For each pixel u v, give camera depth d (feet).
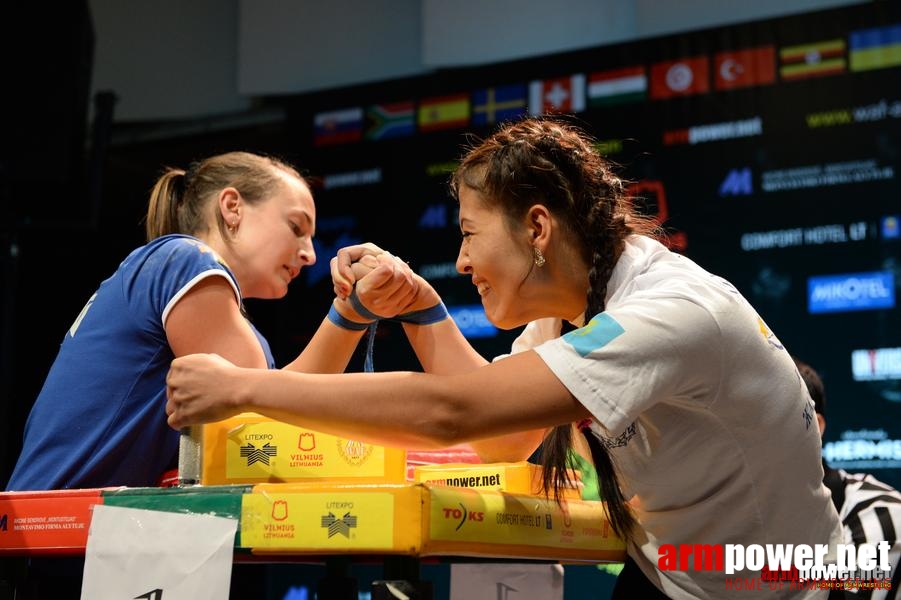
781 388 3.78
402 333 13.03
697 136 12.62
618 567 6.73
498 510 3.51
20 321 16.29
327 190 14.28
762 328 3.86
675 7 13.35
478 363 4.70
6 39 11.65
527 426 3.46
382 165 14.08
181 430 3.84
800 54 12.37
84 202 12.30
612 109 13.05
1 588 3.87
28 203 12.17
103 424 4.56
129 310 4.73
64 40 11.69
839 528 4.21
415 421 3.43
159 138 15.79
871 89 12.00
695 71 12.78
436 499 3.25
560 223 4.03
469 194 4.17
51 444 4.58
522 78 13.57
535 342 4.97
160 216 5.83
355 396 3.47
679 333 3.51
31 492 3.81
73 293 16.67
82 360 4.70
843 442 11.35
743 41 12.64
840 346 11.55
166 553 3.50
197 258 4.78
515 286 4.08
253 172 5.78
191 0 15.90
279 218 5.70
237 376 3.60
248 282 5.66
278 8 15.30
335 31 15.10
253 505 3.41
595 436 4.10
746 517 3.91
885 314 11.42
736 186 12.34
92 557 3.60
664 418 3.80
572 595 11.56
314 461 3.94
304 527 3.32
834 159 11.98
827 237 11.84
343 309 4.70
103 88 15.75
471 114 13.76
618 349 3.46
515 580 5.52
